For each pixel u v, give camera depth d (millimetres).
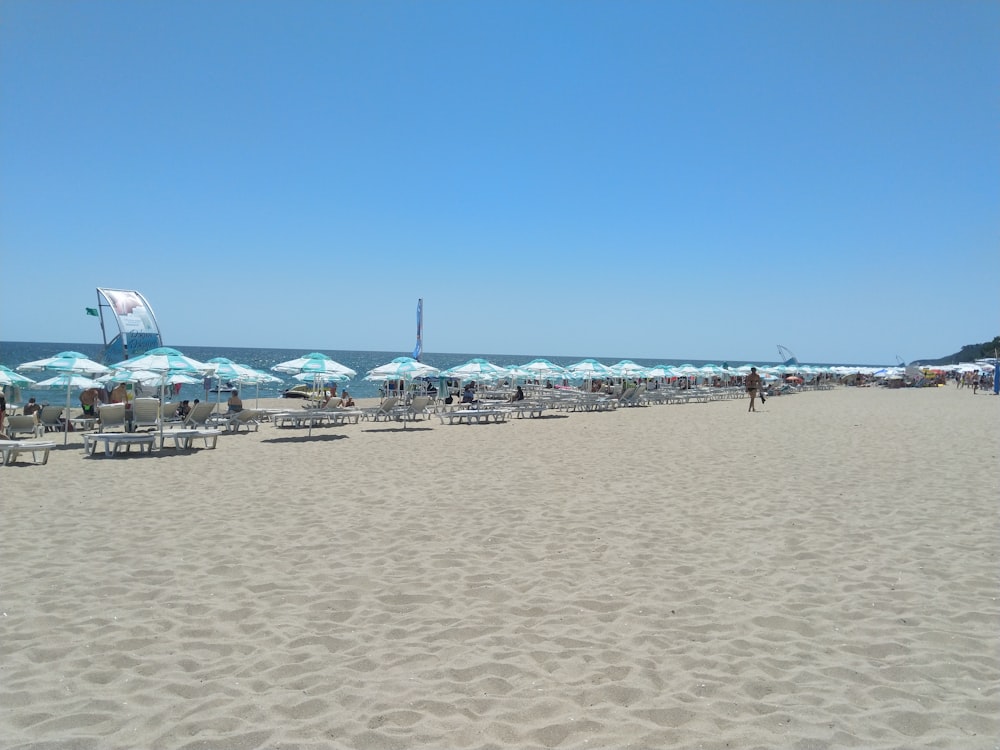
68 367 12672
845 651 3508
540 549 5379
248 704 2941
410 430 15547
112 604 4145
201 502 7164
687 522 6270
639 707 2930
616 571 4828
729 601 4227
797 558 5141
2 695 3012
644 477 8695
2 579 4594
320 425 16859
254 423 16125
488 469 9398
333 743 2648
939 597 4289
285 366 16328
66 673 3230
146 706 2926
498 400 24422
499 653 3477
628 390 24766
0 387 17141
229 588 4449
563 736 2707
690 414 21047
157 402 12398
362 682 3158
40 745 2619
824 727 2773
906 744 2645
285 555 5199
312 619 3934
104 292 17391
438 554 5234
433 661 3385
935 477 8672
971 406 25172
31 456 10945
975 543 5547
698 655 3453
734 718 2842
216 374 17094
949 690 3094
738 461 10133
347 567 4906
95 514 6590
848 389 47188
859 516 6512
